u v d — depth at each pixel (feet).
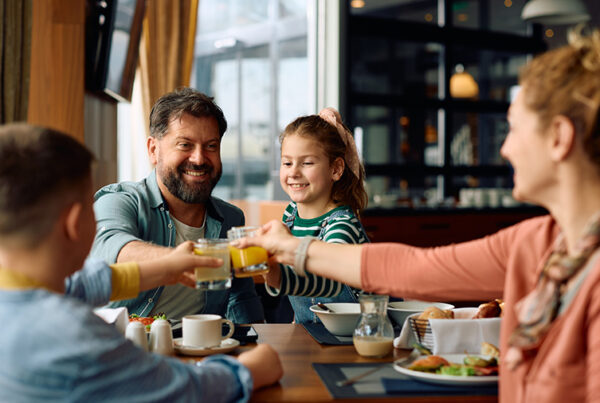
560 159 3.23
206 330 4.87
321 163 6.70
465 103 20.62
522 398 3.42
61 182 3.27
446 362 4.41
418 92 20.25
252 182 20.07
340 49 18.72
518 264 3.81
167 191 7.25
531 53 21.80
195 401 3.39
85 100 12.50
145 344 4.75
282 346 5.13
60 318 3.12
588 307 3.08
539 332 3.29
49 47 11.72
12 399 3.07
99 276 4.40
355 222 6.44
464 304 10.86
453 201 19.98
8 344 3.09
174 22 15.61
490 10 21.09
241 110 19.70
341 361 4.68
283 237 4.95
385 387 3.99
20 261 3.27
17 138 3.27
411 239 18.26
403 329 5.03
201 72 18.94
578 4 17.30
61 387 3.08
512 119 3.49
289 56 19.57
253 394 3.89
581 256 3.17
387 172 19.44
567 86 3.18
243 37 19.34
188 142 6.97
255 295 7.50
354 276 4.60
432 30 20.02
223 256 4.90
